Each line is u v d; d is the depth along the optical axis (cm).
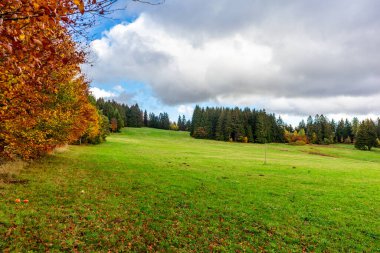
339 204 1889
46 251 982
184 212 1548
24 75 697
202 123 15012
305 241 1276
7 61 555
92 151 4775
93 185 2017
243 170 3362
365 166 4878
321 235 1345
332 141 15000
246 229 1366
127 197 1769
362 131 11519
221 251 1126
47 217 1278
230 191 2108
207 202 1766
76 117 2953
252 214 1587
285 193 2147
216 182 2436
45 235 1095
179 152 6091
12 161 2303
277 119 16412
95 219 1327
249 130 13638
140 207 1577
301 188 2373
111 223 1302
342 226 1473
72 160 3216
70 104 2703
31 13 463
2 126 1476
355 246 1244
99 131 7150
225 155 6053
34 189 1719
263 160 5000
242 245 1191
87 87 2939
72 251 1008
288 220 1527
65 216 1320
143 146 7475
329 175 3244
